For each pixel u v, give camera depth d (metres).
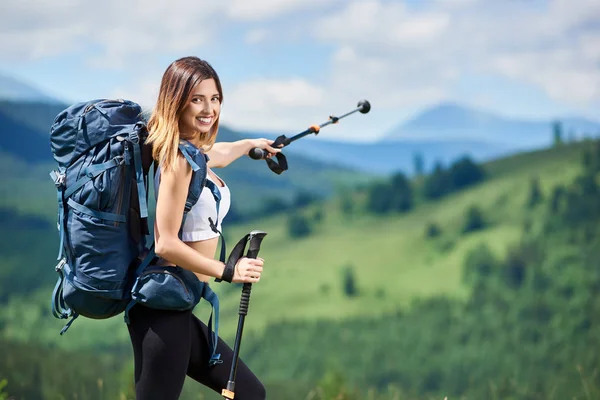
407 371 146.75
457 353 153.25
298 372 147.38
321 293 188.00
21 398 9.66
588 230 192.50
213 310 4.43
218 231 4.44
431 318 167.75
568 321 156.75
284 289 193.25
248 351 155.88
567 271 176.25
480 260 184.62
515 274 180.50
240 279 4.34
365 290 189.25
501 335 154.62
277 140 5.50
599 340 145.50
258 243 4.42
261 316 175.25
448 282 187.62
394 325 166.50
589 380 8.11
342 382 11.23
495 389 8.31
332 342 157.12
